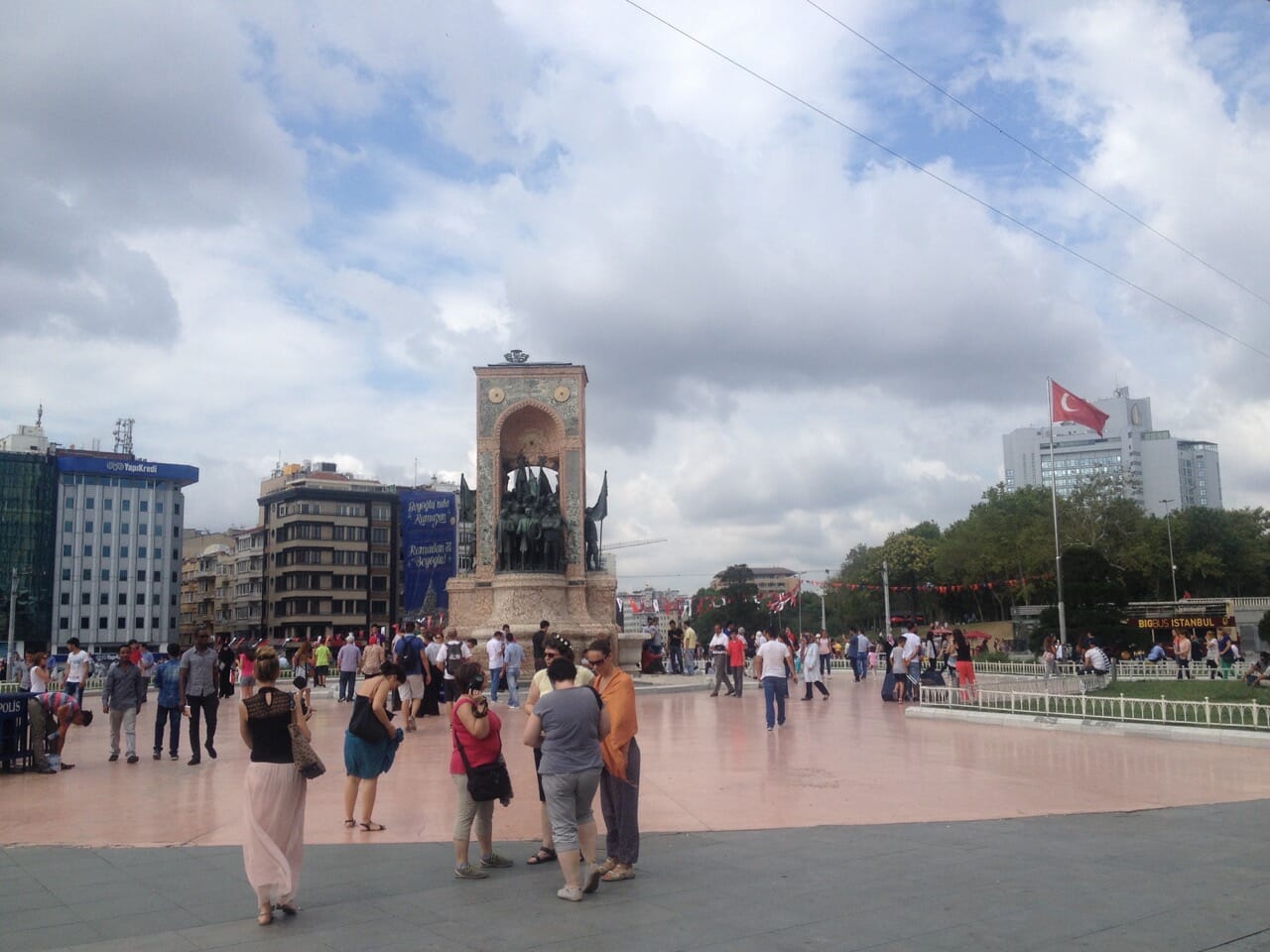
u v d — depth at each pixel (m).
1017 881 10.40
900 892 10.04
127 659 20.80
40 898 10.15
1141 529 94.56
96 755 22.02
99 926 9.22
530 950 8.45
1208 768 18.03
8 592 123.25
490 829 11.32
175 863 11.66
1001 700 28.02
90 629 129.88
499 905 9.83
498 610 43.59
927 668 38.78
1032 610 92.94
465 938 8.80
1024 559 95.00
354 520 129.75
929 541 121.94
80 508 131.25
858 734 23.62
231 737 25.69
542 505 45.06
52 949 8.54
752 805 14.77
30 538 126.06
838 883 10.42
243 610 137.38
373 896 10.20
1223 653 48.00
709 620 141.25
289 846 9.74
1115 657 53.56
